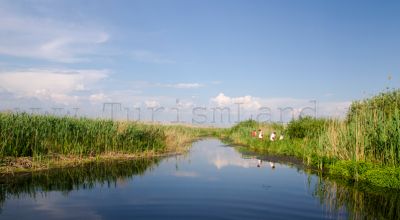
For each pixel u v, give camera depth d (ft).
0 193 49.29
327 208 42.34
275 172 68.23
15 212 40.19
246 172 68.18
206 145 135.33
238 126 194.18
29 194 48.91
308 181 59.06
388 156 60.34
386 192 51.13
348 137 69.31
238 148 120.37
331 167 67.21
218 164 79.30
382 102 78.59
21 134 71.77
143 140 102.78
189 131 200.54
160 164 78.64
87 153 82.64
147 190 51.55
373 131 64.23
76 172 65.46
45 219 37.60
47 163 69.87
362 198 47.47
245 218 37.93
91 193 49.57
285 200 46.01
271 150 106.93
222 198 46.80
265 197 47.44
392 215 39.70
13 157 68.80
